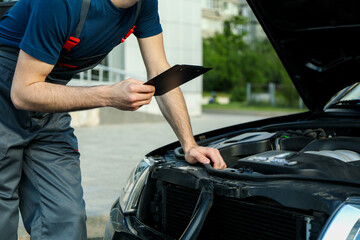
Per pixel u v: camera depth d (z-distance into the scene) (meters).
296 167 1.69
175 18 15.53
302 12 2.16
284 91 24.88
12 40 1.71
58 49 1.59
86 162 6.15
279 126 2.39
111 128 11.30
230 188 1.60
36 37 1.53
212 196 1.65
